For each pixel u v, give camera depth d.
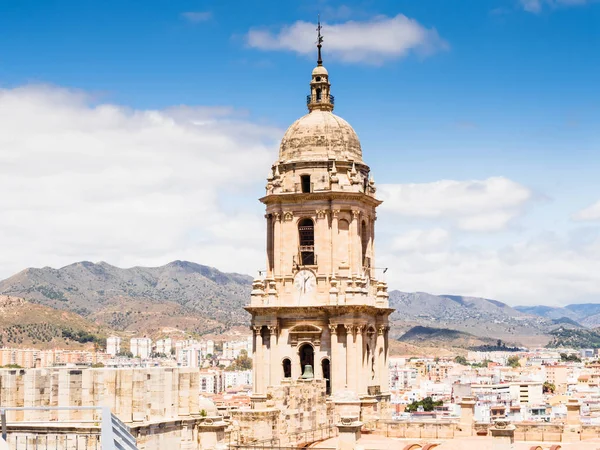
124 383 92.62
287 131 157.12
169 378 96.88
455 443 122.56
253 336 152.00
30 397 91.62
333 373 146.38
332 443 127.38
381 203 158.38
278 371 149.00
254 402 149.00
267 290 150.88
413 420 150.12
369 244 156.00
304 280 149.88
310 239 152.12
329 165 151.88
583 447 124.38
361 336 148.12
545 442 134.38
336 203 150.38
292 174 152.75
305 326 148.75
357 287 148.00
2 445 51.69
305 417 131.00
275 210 152.50
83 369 93.12
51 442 88.25
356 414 140.38
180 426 96.81
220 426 99.19
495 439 107.62
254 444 119.69
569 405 136.12
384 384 156.00
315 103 159.12
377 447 123.19
